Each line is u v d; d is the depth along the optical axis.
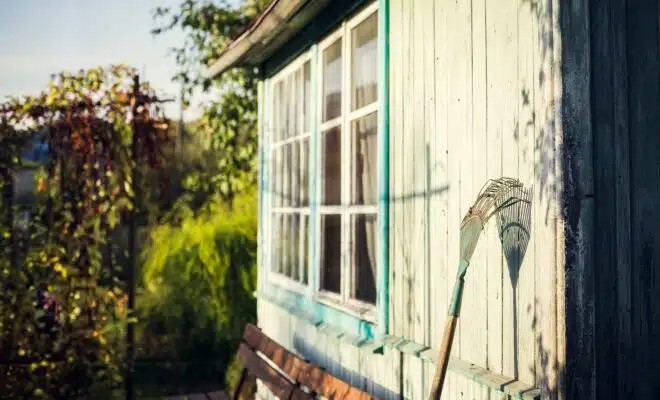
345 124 4.73
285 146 6.31
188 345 9.25
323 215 5.19
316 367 4.55
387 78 4.09
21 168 7.27
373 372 4.27
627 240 2.75
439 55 3.52
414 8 3.79
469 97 3.25
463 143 3.29
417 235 3.75
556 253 2.63
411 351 3.67
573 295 2.62
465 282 3.27
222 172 12.30
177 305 9.19
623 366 2.72
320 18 5.22
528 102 2.81
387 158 4.09
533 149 2.78
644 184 2.80
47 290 7.31
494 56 3.05
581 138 2.65
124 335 7.92
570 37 2.65
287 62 6.19
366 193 4.43
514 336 2.90
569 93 2.64
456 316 2.89
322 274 5.21
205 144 12.57
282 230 6.38
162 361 9.16
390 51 4.06
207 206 11.68
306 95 5.71
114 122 7.36
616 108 2.75
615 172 2.74
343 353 4.77
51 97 7.26
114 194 7.38
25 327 7.24
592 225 2.66
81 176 7.32
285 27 5.61
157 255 9.41
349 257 4.65
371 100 4.35
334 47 5.02
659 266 2.82
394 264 4.02
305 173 5.74
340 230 4.86
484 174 3.12
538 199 2.74
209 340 9.28
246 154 11.96
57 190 7.29
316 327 5.10
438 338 3.52
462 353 3.28
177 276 9.28
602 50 2.73
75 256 7.32
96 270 7.38
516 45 2.90
